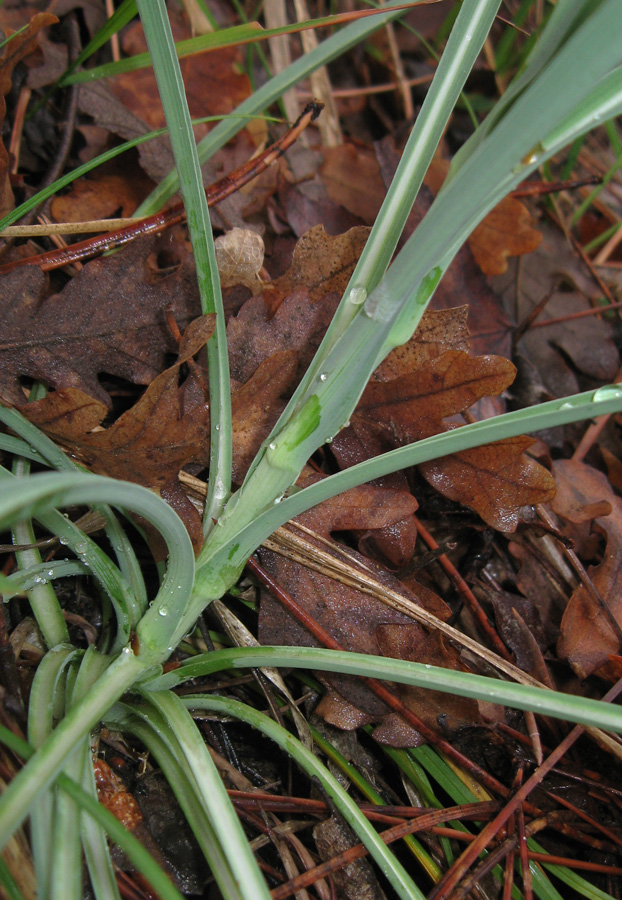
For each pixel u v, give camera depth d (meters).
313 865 0.23
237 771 0.24
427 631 0.25
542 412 0.20
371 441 0.25
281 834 0.23
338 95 0.41
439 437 0.20
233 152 0.32
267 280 0.28
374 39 0.44
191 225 0.21
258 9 0.37
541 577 0.28
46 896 0.19
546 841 0.25
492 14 0.19
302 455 0.21
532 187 0.33
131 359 0.24
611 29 0.15
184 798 0.21
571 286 0.37
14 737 0.19
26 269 0.23
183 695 0.23
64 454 0.22
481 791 0.24
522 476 0.25
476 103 0.43
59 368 0.24
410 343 0.26
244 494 0.22
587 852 0.25
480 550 0.28
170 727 0.21
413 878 0.24
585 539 0.29
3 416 0.22
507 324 0.32
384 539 0.25
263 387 0.24
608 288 0.39
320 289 0.26
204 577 0.22
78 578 0.25
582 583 0.27
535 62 0.19
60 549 0.25
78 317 0.24
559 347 0.35
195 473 0.25
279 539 0.25
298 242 0.26
